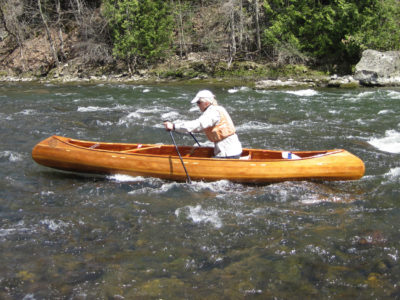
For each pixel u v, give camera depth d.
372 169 6.38
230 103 12.74
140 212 4.97
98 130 9.31
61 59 23.62
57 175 6.29
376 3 17.16
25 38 25.75
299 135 8.67
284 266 3.80
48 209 5.07
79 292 3.47
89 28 23.42
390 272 3.68
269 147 7.86
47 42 25.05
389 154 7.14
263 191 5.55
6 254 4.04
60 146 6.24
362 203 5.14
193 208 5.05
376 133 8.66
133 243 4.26
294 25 19.22
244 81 18.03
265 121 10.12
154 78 20.27
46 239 4.34
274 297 3.38
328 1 19.33
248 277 3.65
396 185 5.66
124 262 3.91
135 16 20.67
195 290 3.48
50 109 11.94
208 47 21.09
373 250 4.04
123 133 9.07
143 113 11.32
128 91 16.12
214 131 5.70
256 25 20.05
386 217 4.74
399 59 16.09
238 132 9.00
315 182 5.76
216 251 4.09
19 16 25.89
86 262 3.91
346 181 5.80
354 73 16.42
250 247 4.15
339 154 5.82
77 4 23.36
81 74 21.94
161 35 21.12
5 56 25.27
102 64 22.66
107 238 4.36
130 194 5.50
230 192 5.56
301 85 16.34
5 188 5.75
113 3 21.75
